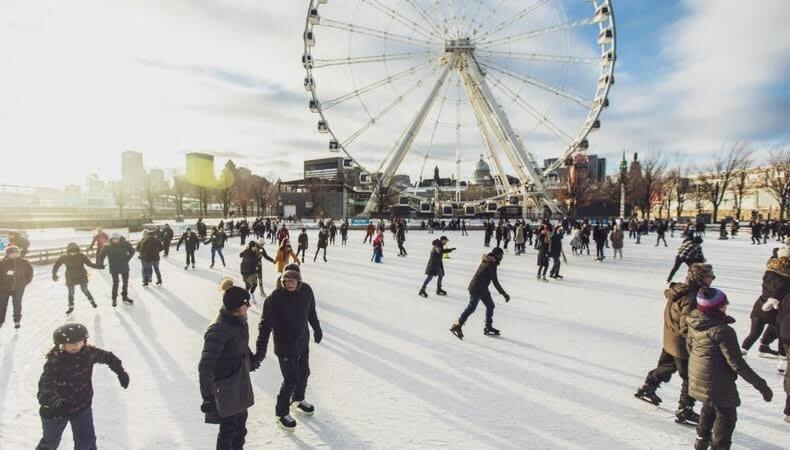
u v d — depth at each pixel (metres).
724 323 3.71
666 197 71.75
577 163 38.78
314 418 4.65
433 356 6.57
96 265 9.15
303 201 62.12
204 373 3.30
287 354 4.37
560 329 8.08
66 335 3.28
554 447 4.11
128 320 8.35
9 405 4.85
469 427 4.47
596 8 34.81
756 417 4.75
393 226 30.47
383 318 8.79
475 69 38.38
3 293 7.55
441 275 11.13
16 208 58.62
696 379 3.80
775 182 57.31
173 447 4.07
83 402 3.40
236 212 106.62
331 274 14.74
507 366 6.17
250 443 4.15
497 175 46.09
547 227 14.38
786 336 4.60
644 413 4.80
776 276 6.10
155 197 88.81
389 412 4.79
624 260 19.48
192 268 15.78
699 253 11.76
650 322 8.59
